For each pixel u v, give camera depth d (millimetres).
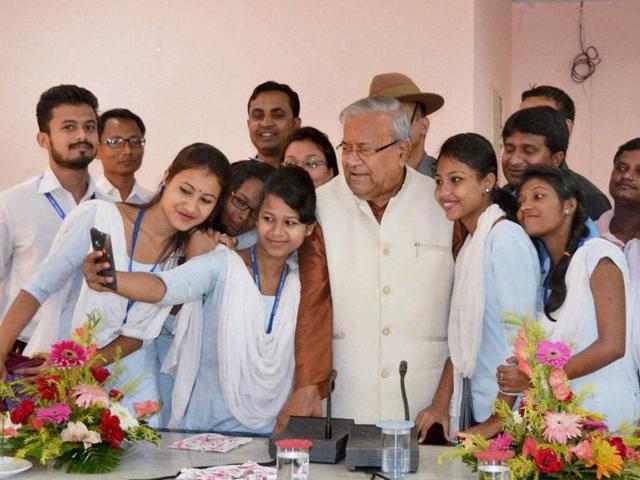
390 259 3135
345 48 5340
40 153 5715
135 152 4445
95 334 3062
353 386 3146
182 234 3178
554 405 2389
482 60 5355
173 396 3145
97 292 3090
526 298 2873
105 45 5641
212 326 3104
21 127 5719
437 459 2604
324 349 3070
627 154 4133
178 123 5586
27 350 3369
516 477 2303
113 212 3131
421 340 3150
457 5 5137
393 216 3148
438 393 3125
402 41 5234
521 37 6480
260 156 4449
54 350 2623
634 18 6297
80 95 3875
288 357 3072
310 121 5402
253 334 3047
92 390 2596
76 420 2561
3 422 2607
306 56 5406
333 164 3740
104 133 4395
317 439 2578
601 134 6371
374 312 3143
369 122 3014
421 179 3225
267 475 2377
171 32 5574
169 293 2939
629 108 6324
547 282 3002
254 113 4391
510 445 2414
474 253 2947
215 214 3230
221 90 5531
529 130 3443
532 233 2977
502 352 2924
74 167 3893
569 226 2977
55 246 3145
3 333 3082
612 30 6332
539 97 4234
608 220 4207
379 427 2541
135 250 3127
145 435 2648
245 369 3043
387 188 3104
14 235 3859
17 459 2523
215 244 3182
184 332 3105
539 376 2404
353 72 5328
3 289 3908
